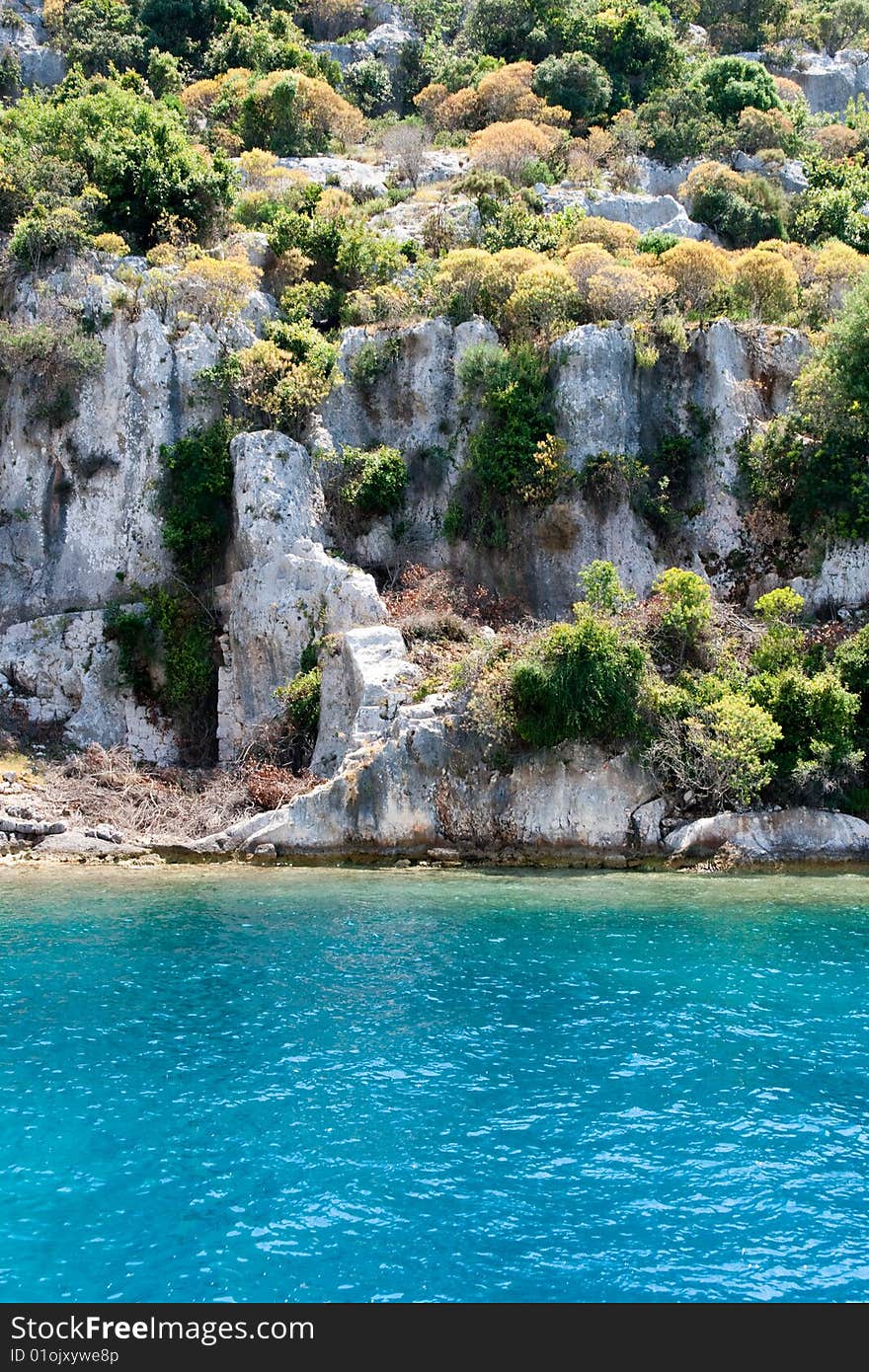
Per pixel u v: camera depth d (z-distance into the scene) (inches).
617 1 3078.2
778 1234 434.9
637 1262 415.5
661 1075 583.2
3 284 1574.8
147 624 1406.3
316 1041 627.2
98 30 2893.7
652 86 2878.9
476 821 1151.0
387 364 1552.7
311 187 1987.0
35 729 1371.8
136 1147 500.1
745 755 1128.8
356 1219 443.2
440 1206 453.1
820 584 1413.6
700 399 1510.8
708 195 2263.8
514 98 2625.5
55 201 1669.5
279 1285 401.7
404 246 1859.0
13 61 2704.2
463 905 958.4
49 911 924.0
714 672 1237.7
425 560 1481.3
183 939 839.1
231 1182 470.3
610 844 1147.9
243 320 1572.3
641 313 1549.0
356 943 832.3
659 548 1460.4
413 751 1152.8
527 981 740.0
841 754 1162.0
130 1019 661.9
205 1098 550.6
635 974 757.3
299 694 1274.6
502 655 1211.2
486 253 1642.5
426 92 2797.7
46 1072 581.0
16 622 1441.9
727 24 3479.3
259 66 2824.8
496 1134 514.6
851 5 3678.6
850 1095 561.0
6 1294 396.2
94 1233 433.1
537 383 1471.5
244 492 1386.6
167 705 1390.3
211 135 2389.3
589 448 1450.5
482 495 1470.2
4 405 1502.2
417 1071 585.3
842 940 851.4
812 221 2245.3
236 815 1203.2
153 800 1250.0
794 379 1521.9
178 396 1472.7
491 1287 401.7
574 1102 549.0
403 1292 398.3
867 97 3329.2
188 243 1756.9
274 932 862.5
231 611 1380.4
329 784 1151.6
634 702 1166.3
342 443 1515.7
